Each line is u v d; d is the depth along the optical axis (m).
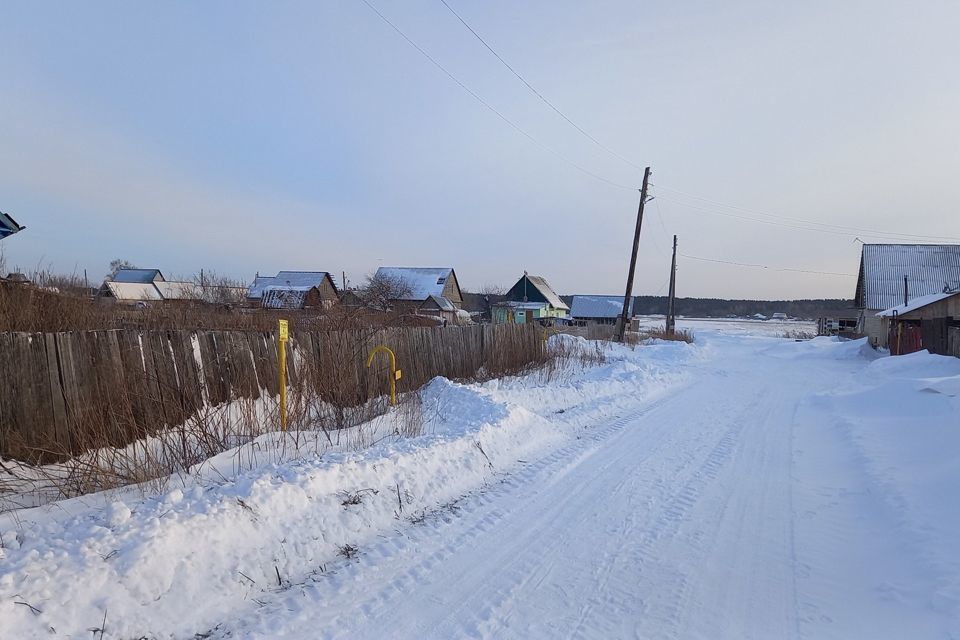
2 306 7.38
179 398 6.41
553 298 71.00
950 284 38.34
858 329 45.16
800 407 11.66
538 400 10.79
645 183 27.61
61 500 4.62
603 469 6.78
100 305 11.47
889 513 5.08
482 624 3.43
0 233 11.80
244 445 6.19
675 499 5.71
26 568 3.11
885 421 8.73
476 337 13.78
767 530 4.91
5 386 4.95
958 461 5.71
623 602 3.71
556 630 3.38
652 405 11.59
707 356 26.73
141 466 5.23
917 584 3.75
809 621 3.47
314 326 9.83
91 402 5.56
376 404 8.79
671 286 43.56
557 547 4.55
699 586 3.93
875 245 43.38
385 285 40.41
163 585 3.38
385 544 4.50
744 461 7.19
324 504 4.62
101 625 3.04
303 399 7.88
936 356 15.22
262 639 3.21
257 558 3.89
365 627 3.38
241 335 7.43
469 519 5.10
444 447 6.30
